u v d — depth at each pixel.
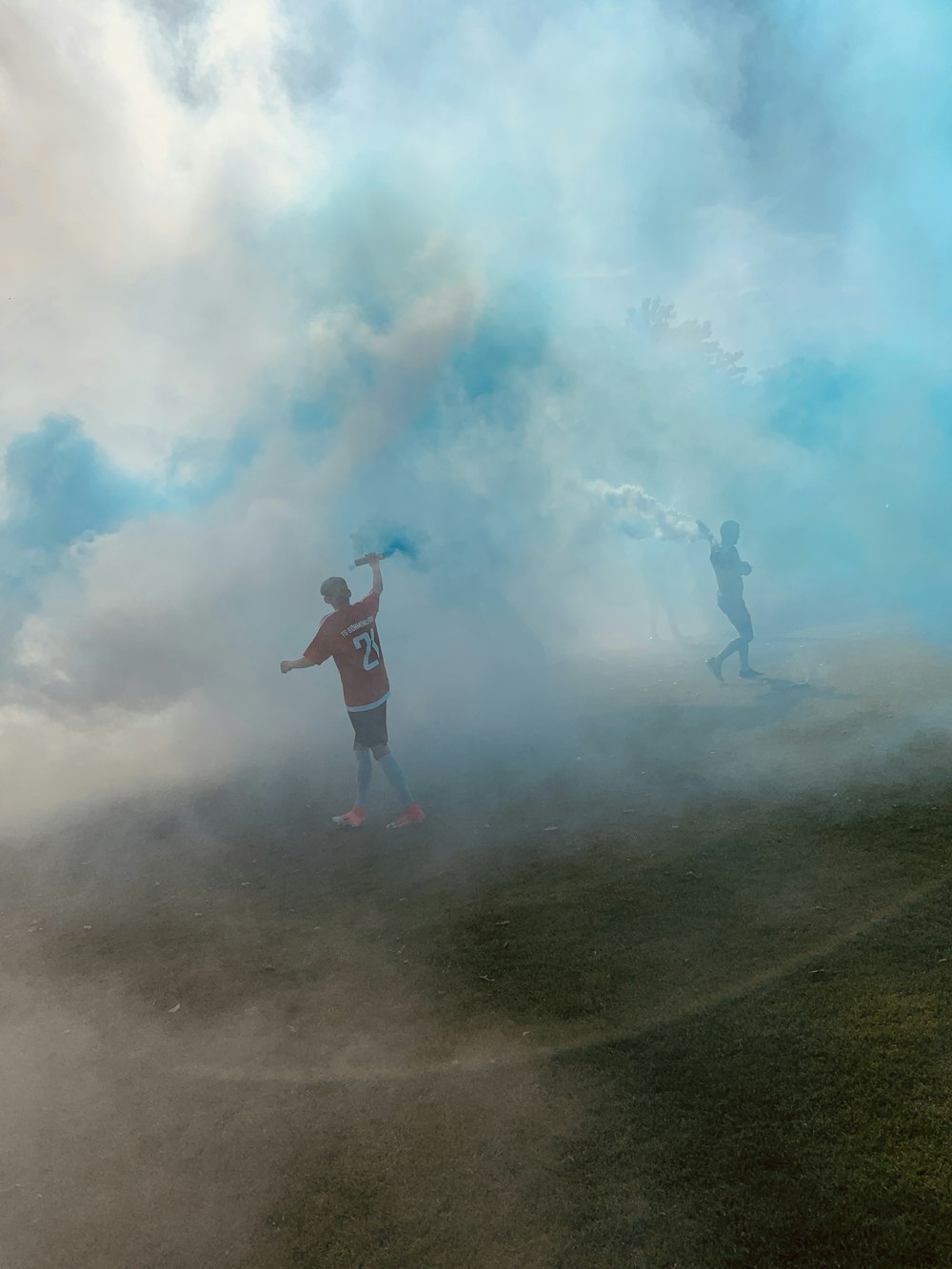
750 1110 2.87
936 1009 3.26
